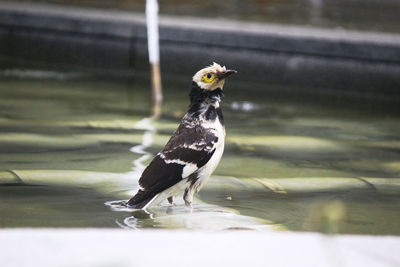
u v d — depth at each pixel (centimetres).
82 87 1697
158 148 1106
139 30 1878
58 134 1195
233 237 504
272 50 1741
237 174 981
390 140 1227
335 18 2398
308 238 504
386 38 1659
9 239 488
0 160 1008
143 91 1662
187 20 1927
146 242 488
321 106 1534
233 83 1783
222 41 1781
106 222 748
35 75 1844
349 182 949
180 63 1831
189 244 488
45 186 882
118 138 1173
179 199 866
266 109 1488
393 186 931
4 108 1413
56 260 453
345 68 1673
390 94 1634
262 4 2958
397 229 744
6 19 2056
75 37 1966
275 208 822
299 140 1211
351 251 483
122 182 908
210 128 817
